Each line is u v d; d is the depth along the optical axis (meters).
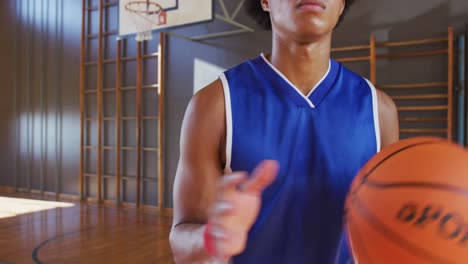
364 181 0.54
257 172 0.45
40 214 3.93
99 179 4.56
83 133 4.73
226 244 0.44
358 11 3.30
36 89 5.20
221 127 0.69
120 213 3.99
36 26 5.18
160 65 4.08
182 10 4.01
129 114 4.41
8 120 5.48
